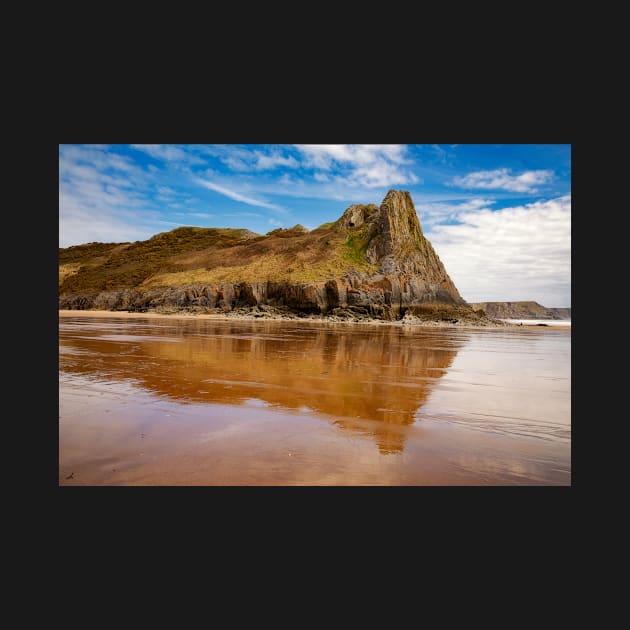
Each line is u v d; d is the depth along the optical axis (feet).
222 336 86.94
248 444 21.94
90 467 18.69
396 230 258.98
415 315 215.31
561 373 49.29
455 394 35.91
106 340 72.23
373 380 41.34
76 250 439.63
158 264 311.27
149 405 29.19
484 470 19.61
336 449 21.61
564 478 18.81
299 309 208.03
